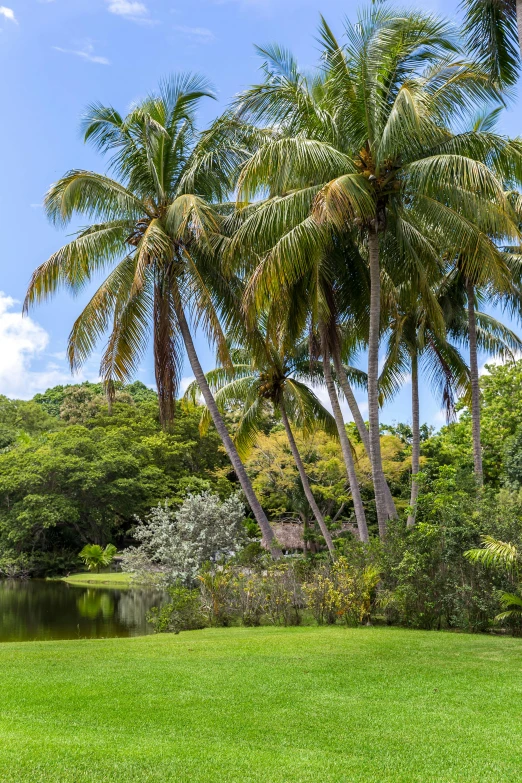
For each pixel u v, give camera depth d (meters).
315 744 6.02
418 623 14.21
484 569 13.55
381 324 19.64
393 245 16.83
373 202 14.82
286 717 6.88
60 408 61.72
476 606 13.64
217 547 22.00
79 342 17.50
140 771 5.12
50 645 12.82
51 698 7.58
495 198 14.09
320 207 13.10
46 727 6.38
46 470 39.72
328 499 32.16
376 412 16.16
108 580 35.41
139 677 8.79
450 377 23.58
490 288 21.55
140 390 67.62
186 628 16.23
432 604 13.91
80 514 42.00
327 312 17.14
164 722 6.64
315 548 31.73
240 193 14.41
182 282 18.28
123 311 18.06
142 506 42.53
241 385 23.91
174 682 8.47
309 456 31.14
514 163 14.34
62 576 39.19
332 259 17.56
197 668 9.43
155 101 18.34
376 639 12.17
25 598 27.56
